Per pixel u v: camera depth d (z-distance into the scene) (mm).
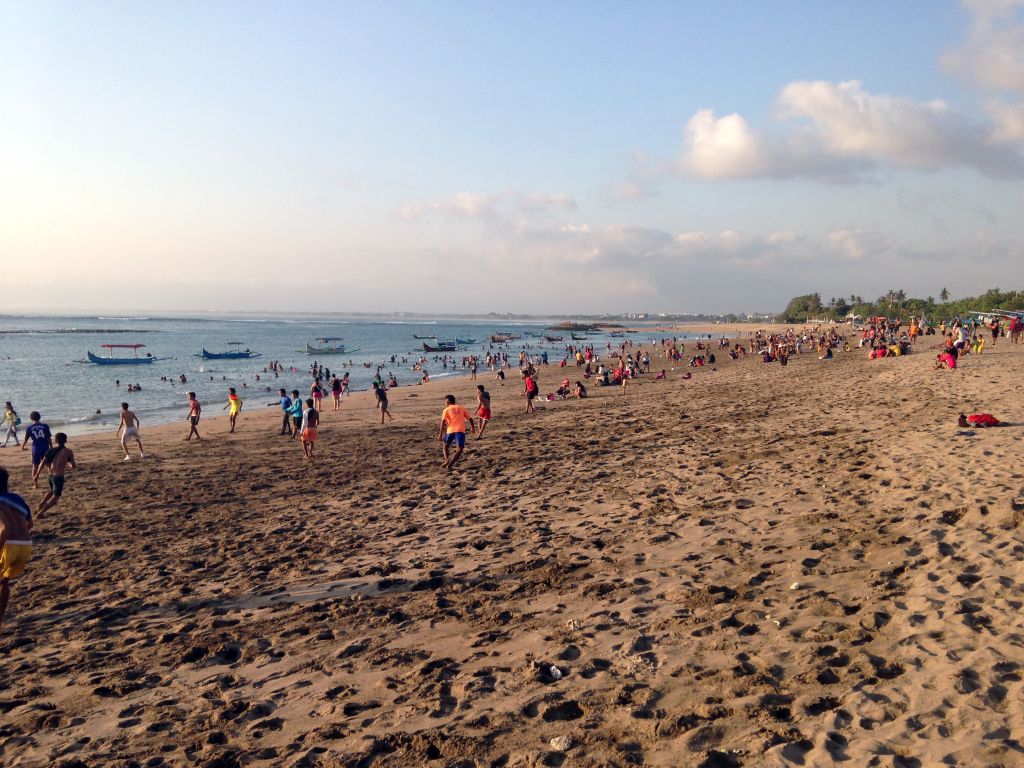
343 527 10820
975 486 8883
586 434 19734
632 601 6551
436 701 4898
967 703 4051
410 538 9820
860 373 33000
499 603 6938
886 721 3998
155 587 8383
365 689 5238
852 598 6008
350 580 8078
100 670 5969
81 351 104812
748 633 5508
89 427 30766
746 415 20641
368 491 13633
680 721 4246
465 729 4449
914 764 3568
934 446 11961
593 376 45438
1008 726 3771
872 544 7375
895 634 5156
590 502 11125
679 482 11906
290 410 23859
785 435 15773
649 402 28312
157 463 18938
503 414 27641
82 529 11672
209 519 12008
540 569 7898
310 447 18656
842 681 4551
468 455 17359
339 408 33812
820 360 49688
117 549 10266
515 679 5145
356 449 19969
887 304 165000
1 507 6621
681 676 4914
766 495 10195
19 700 5445
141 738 4711
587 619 6211
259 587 8086
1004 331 54000
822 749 3748
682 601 6410
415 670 5480
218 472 17062
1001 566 6176
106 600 7996
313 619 6887
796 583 6484
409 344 127688
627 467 13914
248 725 4824
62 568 9422
